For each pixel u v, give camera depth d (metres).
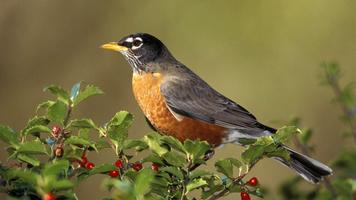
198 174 4.91
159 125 8.46
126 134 5.04
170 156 5.00
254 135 8.51
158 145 5.11
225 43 15.07
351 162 7.87
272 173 14.52
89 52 15.47
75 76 15.40
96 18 15.55
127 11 15.52
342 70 14.83
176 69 8.77
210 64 15.03
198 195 13.48
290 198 8.16
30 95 15.27
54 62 15.45
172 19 15.29
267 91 14.88
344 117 8.39
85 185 14.35
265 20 15.03
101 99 15.18
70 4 15.60
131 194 4.00
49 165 3.99
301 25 15.04
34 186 4.50
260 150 5.07
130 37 8.94
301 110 14.74
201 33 15.14
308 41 15.04
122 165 5.08
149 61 8.80
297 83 14.89
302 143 8.06
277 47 15.03
